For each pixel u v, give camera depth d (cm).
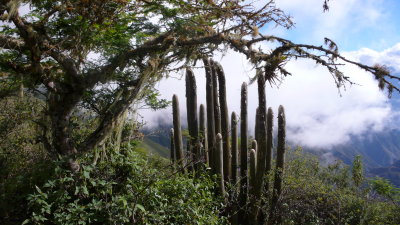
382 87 275
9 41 303
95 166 334
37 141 344
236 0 318
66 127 332
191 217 354
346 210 678
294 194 653
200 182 437
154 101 441
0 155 401
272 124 614
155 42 353
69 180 303
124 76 377
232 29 334
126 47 349
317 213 637
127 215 307
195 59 386
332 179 909
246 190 613
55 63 357
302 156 884
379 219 668
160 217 318
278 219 594
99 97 375
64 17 313
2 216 302
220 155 550
